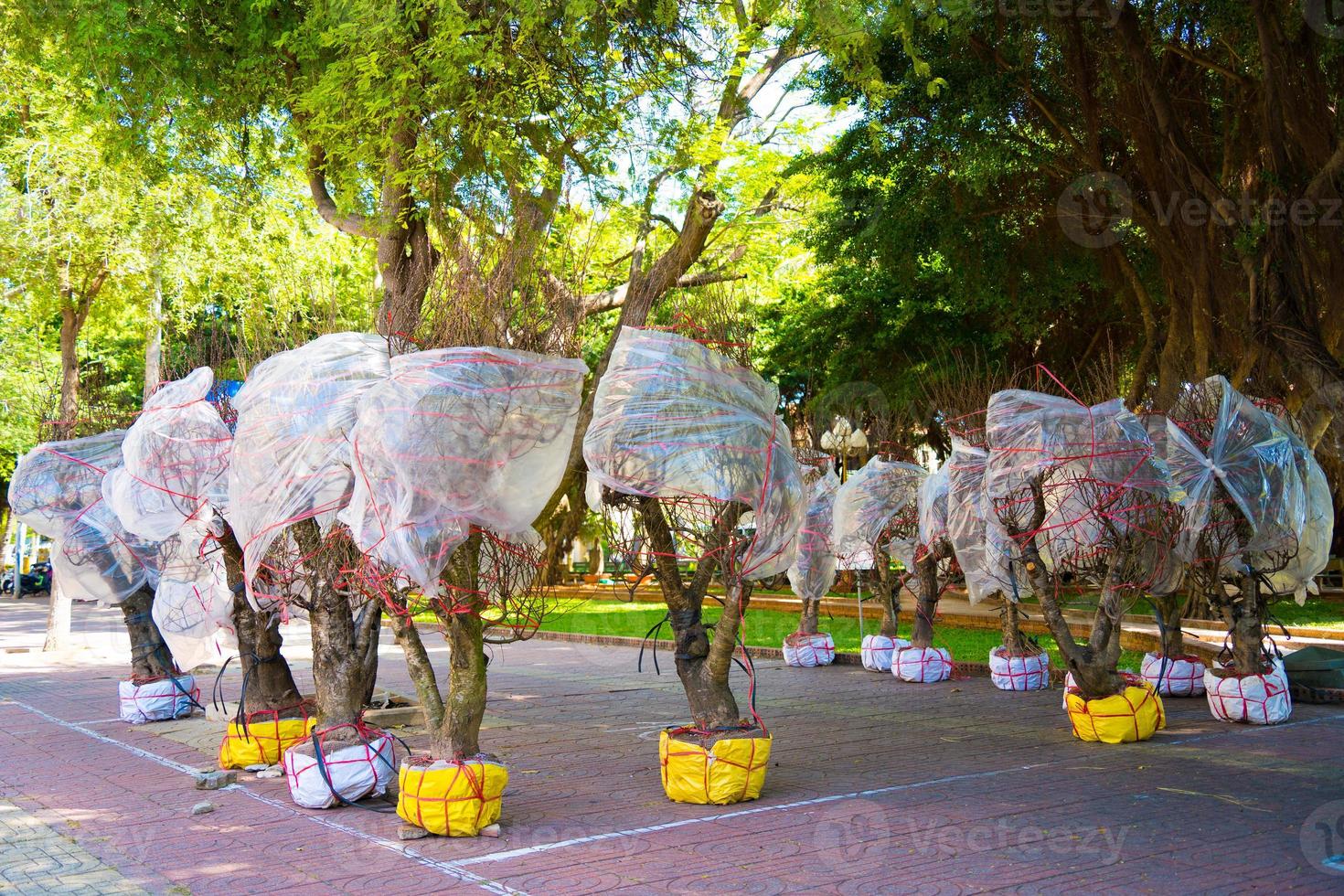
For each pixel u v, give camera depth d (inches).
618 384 313.6
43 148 670.5
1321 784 340.8
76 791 360.8
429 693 317.4
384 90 430.6
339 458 309.7
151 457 380.8
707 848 279.0
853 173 721.0
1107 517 408.5
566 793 347.9
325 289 565.0
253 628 411.2
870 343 962.1
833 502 600.4
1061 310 913.5
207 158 554.9
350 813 324.2
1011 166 658.8
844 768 376.8
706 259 617.0
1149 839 279.7
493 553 313.4
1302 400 628.1
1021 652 581.0
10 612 1296.8
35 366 991.6
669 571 346.0
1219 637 672.4
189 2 478.3
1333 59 577.6
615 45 477.4
